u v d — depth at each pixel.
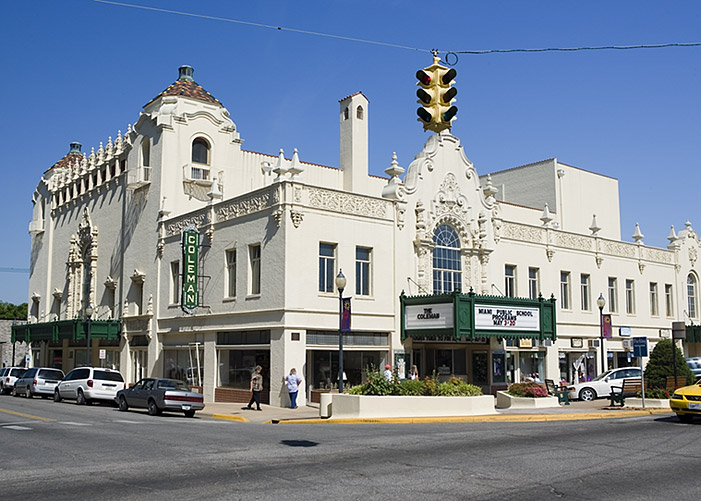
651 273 47.28
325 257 30.59
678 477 11.52
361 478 11.24
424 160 34.62
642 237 47.09
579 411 26.11
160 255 38.62
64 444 15.66
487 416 23.84
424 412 23.75
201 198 40.31
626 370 34.28
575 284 41.69
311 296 29.69
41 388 36.81
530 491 10.29
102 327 41.41
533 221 48.81
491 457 13.58
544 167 51.75
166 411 27.08
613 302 44.34
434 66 23.98
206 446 15.33
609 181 55.44
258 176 42.88
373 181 43.03
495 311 31.83
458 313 30.22
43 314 53.53
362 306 31.14
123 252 42.97
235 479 11.12
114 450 14.61
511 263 38.00
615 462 13.02
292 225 29.47
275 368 29.14
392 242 32.78
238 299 31.81
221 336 33.19
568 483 10.92
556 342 39.59
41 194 56.72
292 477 11.30
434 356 34.44
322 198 30.56
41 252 55.75
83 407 30.38
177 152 39.81
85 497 9.74
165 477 11.31
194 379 34.97
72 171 52.38
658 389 29.16
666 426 20.06
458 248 35.69
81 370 33.19
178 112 40.75
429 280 33.81
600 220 54.06
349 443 15.90
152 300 38.81
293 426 21.19
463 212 35.94
